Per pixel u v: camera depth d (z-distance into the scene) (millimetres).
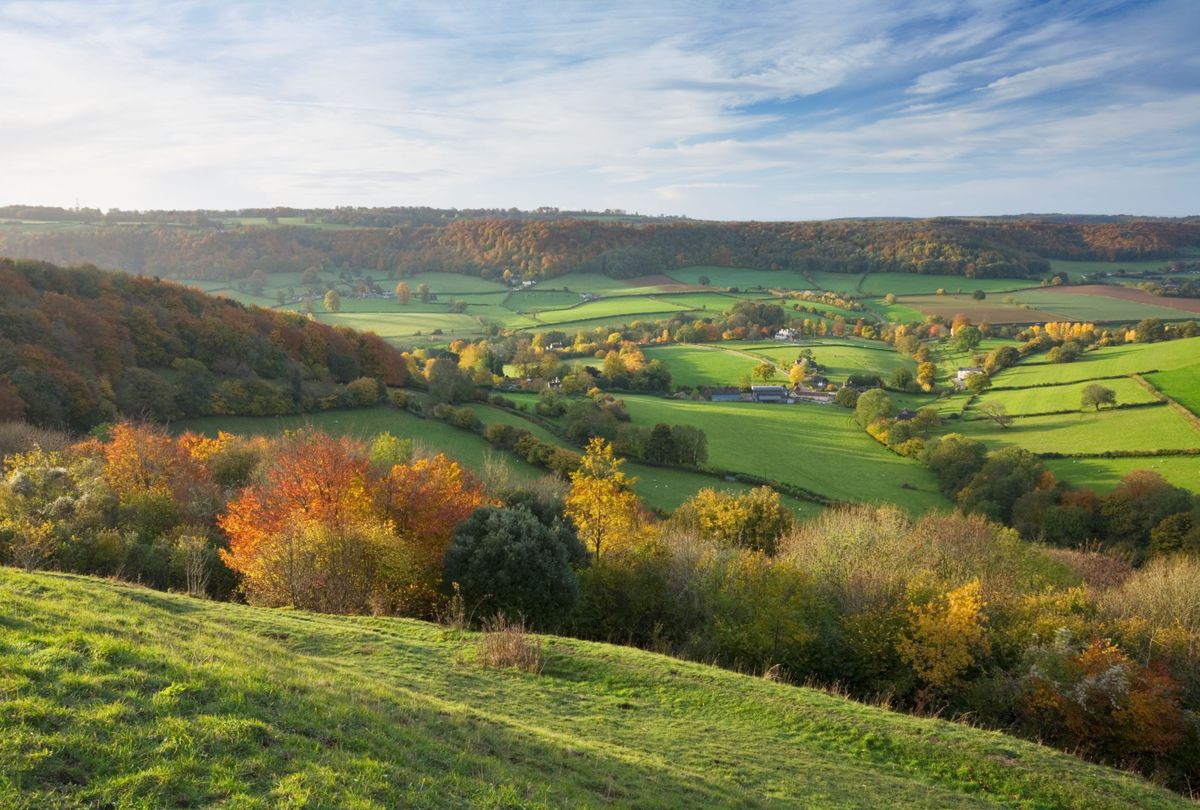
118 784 8234
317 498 36062
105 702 9852
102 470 44688
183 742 9352
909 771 17766
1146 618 36531
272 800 8664
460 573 31297
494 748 12773
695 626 34188
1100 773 19094
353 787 9453
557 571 31781
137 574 30766
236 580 34094
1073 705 26125
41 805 7613
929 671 28688
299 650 18609
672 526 54969
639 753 15242
